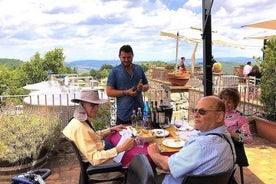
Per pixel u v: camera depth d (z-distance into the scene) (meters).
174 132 3.18
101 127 4.90
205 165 1.91
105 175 2.79
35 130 4.11
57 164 4.51
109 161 2.71
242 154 3.04
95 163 2.57
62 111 5.78
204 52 4.03
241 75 11.95
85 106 2.71
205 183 1.86
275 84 5.73
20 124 4.15
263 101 6.02
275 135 5.53
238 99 3.13
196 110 2.07
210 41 4.00
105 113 5.01
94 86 8.52
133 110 3.78
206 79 4.06
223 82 9.63
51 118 4.70
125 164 2.58
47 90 7.61
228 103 3.09
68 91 7.25
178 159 1.99
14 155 3.84
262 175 4.16
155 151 2.37
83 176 2.64
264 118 5.94
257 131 6.01
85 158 2.65
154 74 12.41
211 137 1.95
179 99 7.64
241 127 3.06
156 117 3.42
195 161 1.91
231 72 14.07
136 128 3.31
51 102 6.12
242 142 3.02
